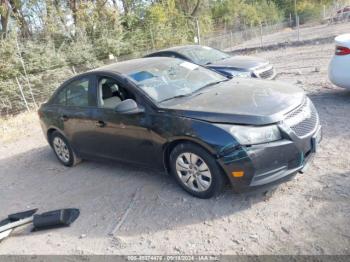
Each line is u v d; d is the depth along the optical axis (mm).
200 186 3758
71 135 5207
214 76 4852
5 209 4617
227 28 31578
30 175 5691
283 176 3443
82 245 3467
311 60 11922
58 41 16297
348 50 5973
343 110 5867
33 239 3754
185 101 3979
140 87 4188
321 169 4035
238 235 3174
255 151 3312
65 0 18172
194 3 28641
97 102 4660
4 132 9055
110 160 4789
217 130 3418
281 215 3332
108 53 17719
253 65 7914
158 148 3953
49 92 13594
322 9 37750
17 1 16812
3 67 12922
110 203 4164
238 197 3736
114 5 20172
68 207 4281
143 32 20984
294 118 3525
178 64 4906
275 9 39000
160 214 3723
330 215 3199
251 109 3523
